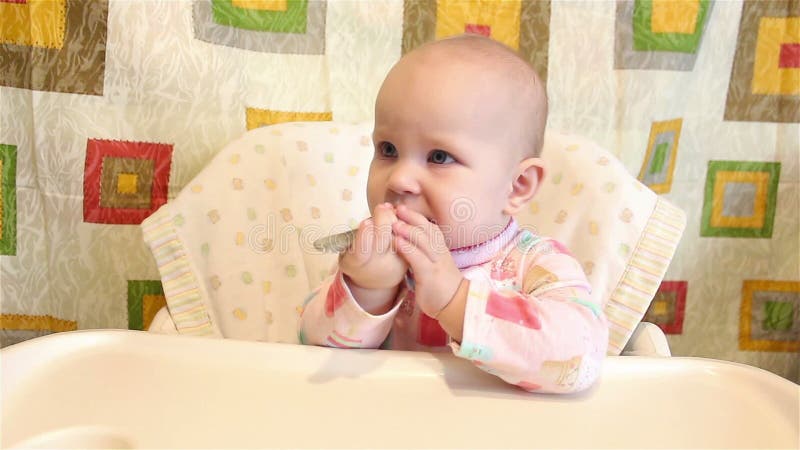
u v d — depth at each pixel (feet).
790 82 3.65
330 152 3.18
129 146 3.43
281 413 1.59
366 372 1.78
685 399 1.72
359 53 3.58
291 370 1.76
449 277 1.85
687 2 3.53
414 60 2.20
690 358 1.87
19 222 3.42
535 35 3.58
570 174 2.99
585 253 2.81
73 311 3.58
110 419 1.54
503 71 2.23
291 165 3.10
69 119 3.34
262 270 2.94
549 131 3.21
